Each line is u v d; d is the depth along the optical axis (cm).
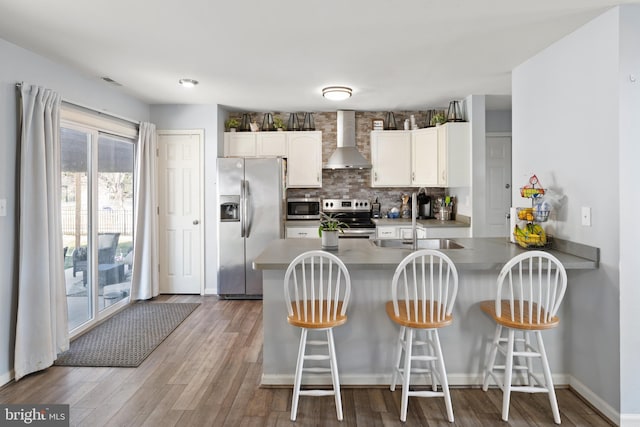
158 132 499
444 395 233
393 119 547
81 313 376
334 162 518
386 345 276
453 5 231
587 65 252
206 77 375
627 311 227
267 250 300
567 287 274
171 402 252
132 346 340
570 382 272
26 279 283
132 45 291
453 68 349
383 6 233
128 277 464
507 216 527
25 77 295
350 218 565
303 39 282
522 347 272
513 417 236
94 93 382
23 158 281
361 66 344
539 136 309
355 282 274
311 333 274
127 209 460
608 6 228
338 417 233
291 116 552
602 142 238
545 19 246
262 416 237
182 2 227
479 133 450
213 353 327
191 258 510
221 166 488
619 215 226
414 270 231
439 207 554
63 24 254
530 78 322
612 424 229
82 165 374
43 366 290
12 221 281
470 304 274
